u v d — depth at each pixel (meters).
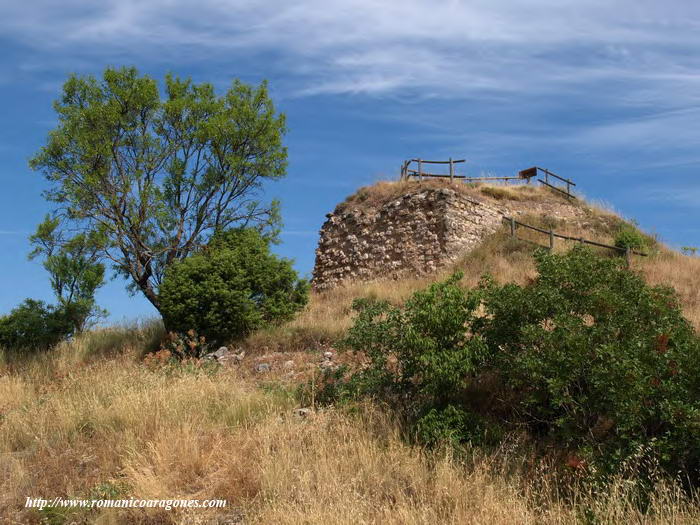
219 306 16.09
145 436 9.09
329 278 25.95
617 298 8.33
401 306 18.12
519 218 25.73
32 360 17.48
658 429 7.40
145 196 19.12
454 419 8.55
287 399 10.36
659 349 7.70
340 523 6.38
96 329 20.12
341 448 8.23
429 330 9.34
